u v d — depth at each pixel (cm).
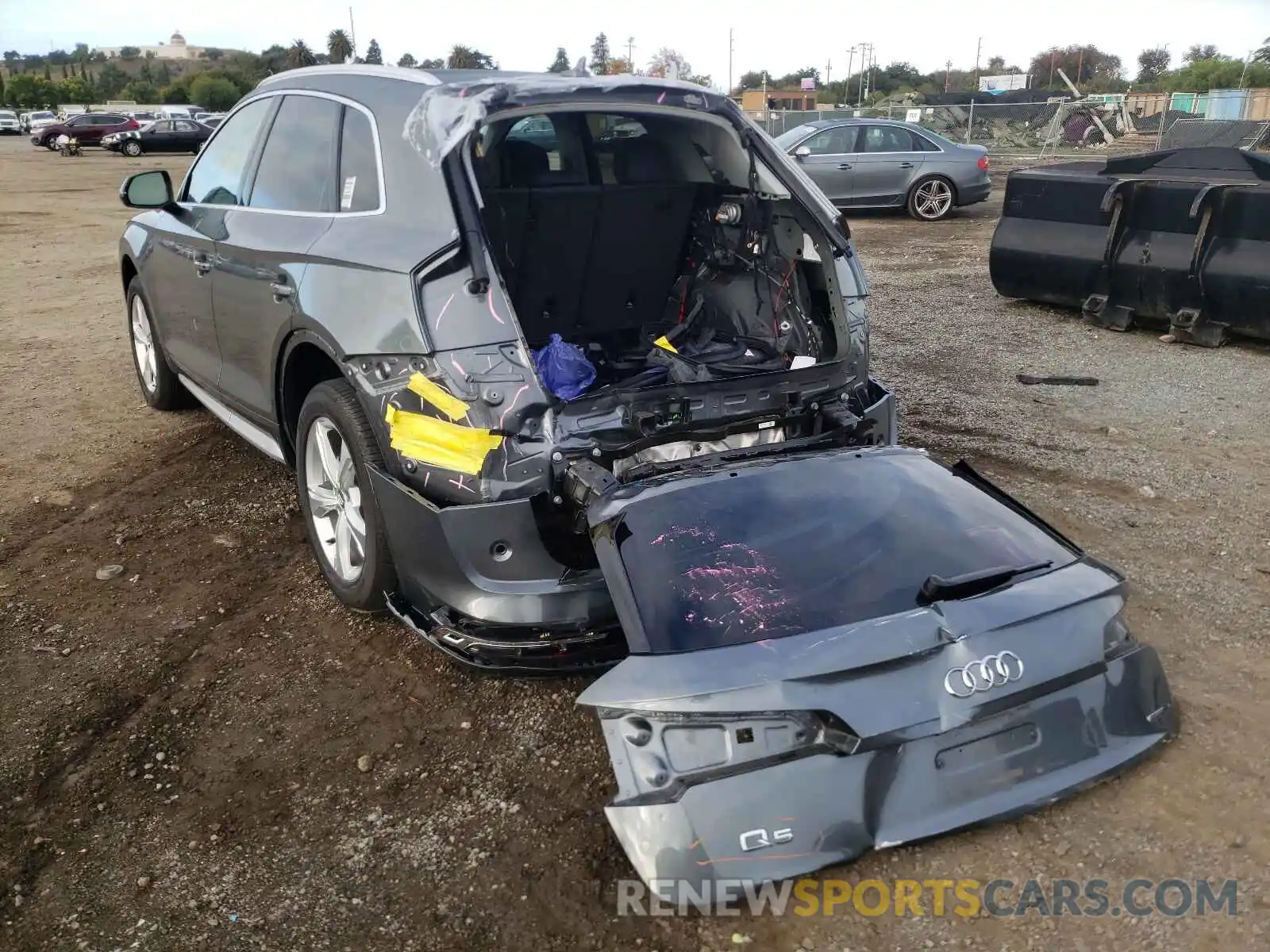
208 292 470
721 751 238
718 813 233
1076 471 528
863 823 238
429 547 326
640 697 244
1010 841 270
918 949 240
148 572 440
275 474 545
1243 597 396
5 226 1567
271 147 442
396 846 281
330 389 367
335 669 368
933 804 243
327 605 412
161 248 529
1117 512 477
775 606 272
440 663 369
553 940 248
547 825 287
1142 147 2970
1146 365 732
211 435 604
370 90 386
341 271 355
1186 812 278
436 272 326
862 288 406
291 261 384
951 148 1577
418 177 344
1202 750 303
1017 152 2939
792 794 236
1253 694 331
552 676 318
